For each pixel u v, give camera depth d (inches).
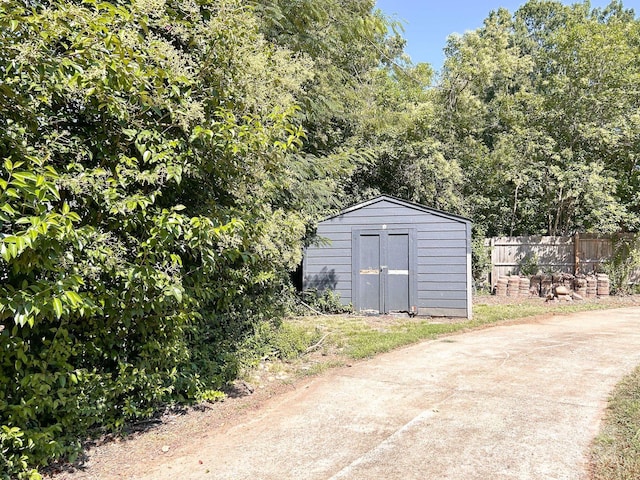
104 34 115.0
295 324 342.6
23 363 117.2
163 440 144.1
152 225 134.3
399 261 400.8
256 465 124.7
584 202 550.9
